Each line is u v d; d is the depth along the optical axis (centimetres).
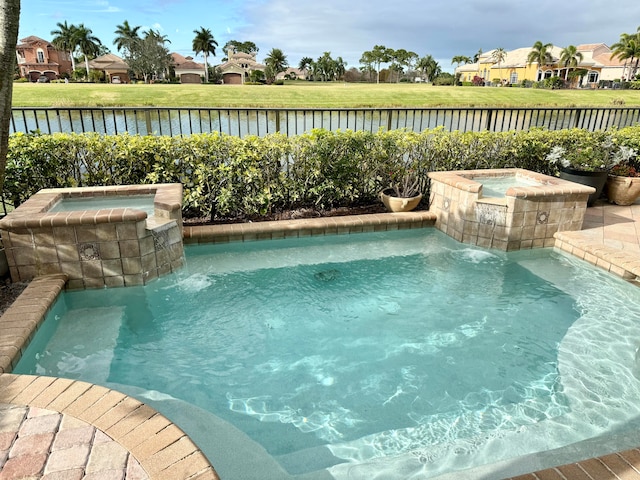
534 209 448
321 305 359
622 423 232
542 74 5656
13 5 303
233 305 356
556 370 279
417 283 398
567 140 622
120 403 192
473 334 320
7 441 170
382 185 568
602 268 413
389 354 296
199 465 157
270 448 216
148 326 323
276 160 514
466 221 474
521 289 387
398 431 228
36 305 299
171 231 383
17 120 1309
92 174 484
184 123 1401
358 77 8381
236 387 262
